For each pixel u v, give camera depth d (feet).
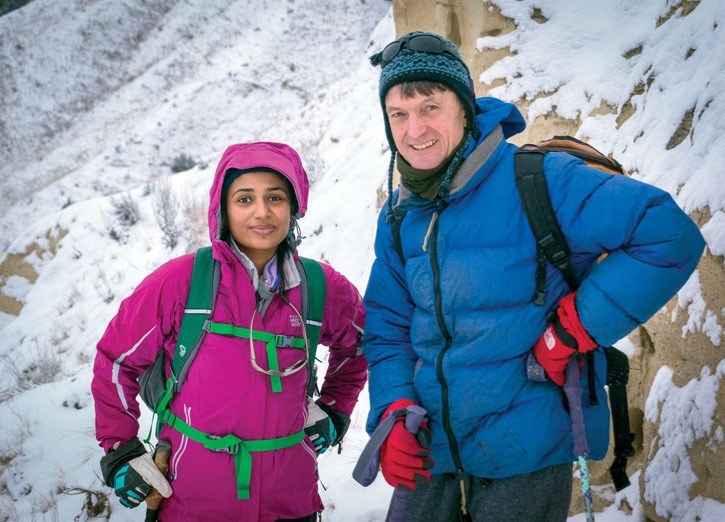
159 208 40.70
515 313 6.40
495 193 6.47
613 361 6.88
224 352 7.00
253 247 7.22
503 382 6.47
